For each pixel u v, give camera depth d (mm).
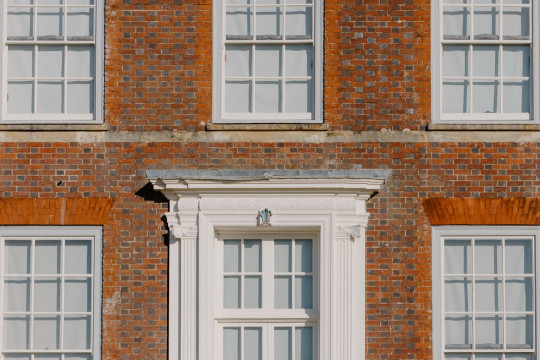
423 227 20984
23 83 21562
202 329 20719
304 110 21453
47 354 21125
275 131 21156
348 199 20828
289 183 20703
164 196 21062
